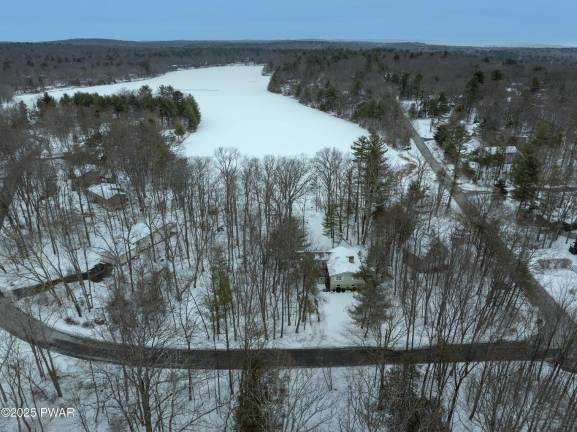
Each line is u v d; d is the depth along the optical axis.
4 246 55.00
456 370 36.31
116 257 47.97
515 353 37.25
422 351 41.44
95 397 36.00
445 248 49.62
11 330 44.22
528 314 42.09
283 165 73.56
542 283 49.28
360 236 64.25
